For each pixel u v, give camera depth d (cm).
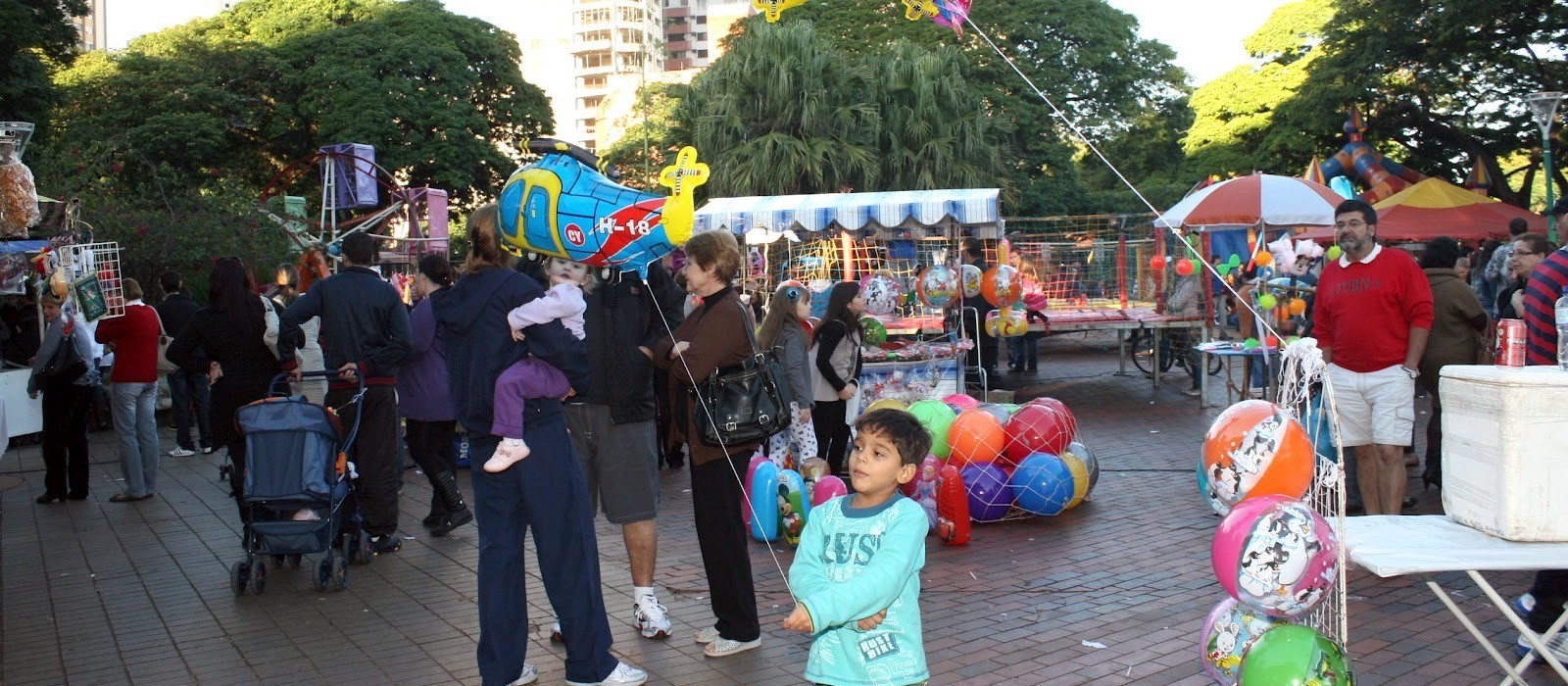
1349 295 622
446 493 741
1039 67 3772
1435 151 2902
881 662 314
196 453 1112
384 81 3466
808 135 2834
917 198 1326
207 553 706
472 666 484
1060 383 1538
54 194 1595
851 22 3803
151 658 506
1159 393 1416
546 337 421
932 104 2872
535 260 663
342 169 2162
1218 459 399
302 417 601
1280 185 1395
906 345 1060
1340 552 352
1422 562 346
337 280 666
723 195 2855
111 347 877
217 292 670
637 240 416
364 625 548
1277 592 345
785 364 767
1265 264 1232
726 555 480
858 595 294
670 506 828
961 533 673
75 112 3284
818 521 331
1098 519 739
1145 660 471
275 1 3838
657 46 11606
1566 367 385
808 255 1505
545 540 434
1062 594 571
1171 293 1469
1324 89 2675
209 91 3266
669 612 557
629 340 482
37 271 881
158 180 1673
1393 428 611
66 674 487
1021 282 1262
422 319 714
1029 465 723
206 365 692
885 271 1290
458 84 3584
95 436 1245
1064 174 3828
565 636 440
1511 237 1195
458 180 3503
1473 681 436
